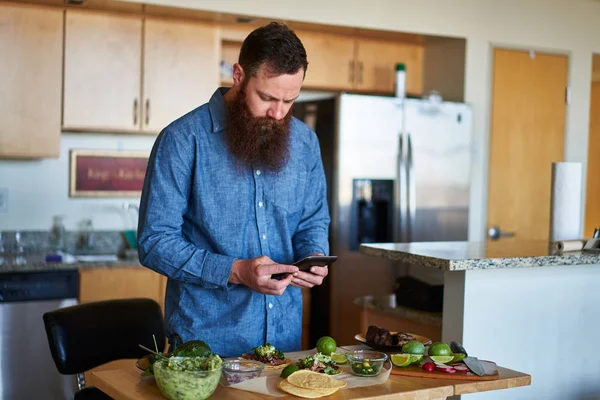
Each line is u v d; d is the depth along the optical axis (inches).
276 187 84.1
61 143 174.4
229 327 81.8
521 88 198.2
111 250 178.2
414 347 79.6
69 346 96.3
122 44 163.8
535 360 114.0
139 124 166.2
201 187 81.2
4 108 155.6
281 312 84.9
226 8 162.1
